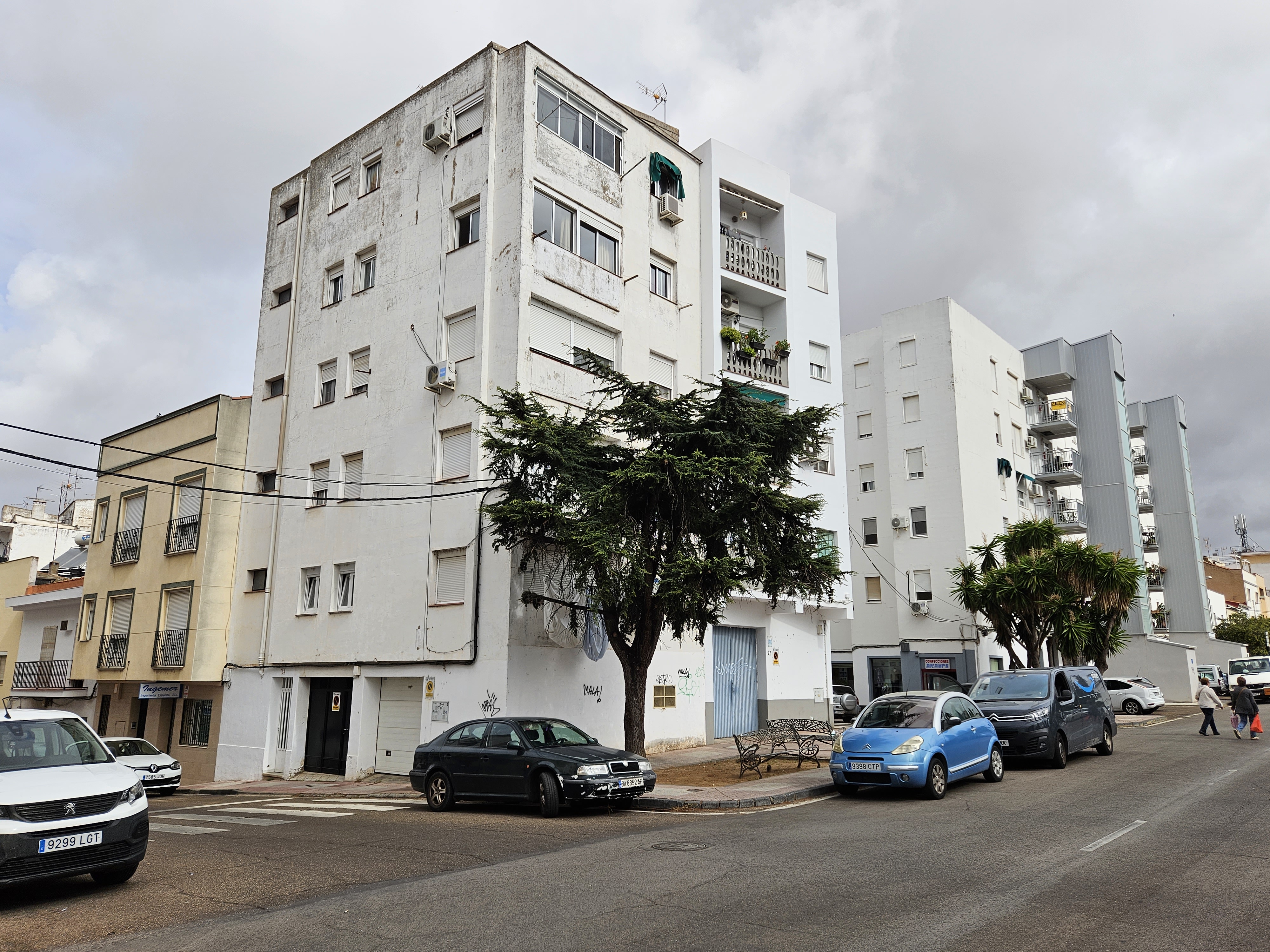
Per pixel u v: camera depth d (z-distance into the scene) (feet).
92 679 95.55
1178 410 183.42
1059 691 57.98
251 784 73.46
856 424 134.62
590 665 66.64
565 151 73.15
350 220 84.02
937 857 27.89
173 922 23.41
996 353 141.69
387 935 20.92
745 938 19.67
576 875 26.66
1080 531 152.15
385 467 73.72
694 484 51.85
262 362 90.22
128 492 96.78
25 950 21.31
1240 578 252.83
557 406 68.08
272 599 81.05
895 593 125.59
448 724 63.87
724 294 89.04
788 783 49.75
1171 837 30.42
